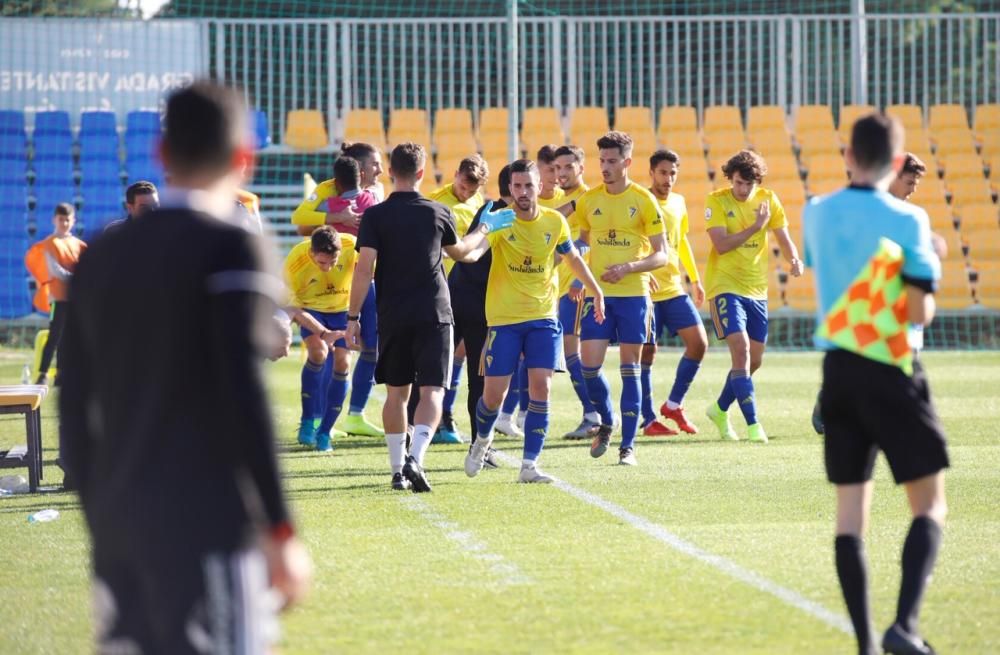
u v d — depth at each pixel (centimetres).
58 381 1027
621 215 3139
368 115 7688
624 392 3092
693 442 3531
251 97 8788
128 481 921
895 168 1500
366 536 2217
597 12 8375
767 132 7756
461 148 7694
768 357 6606
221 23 7469
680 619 1662
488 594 1803
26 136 7262
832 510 2447
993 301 7144
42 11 8331
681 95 9162
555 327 2783
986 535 2198
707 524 2311
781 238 3644
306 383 3472
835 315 1468
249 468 902
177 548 906
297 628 1634
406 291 2633
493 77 9325
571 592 1811
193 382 924
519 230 2705
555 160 3534
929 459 1437
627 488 2720
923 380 1477
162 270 924
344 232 3438
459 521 2350
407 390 2711
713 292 3566
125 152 7381
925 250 1446
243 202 3328
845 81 9050
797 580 1870
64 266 4472
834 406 1481
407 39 9200
